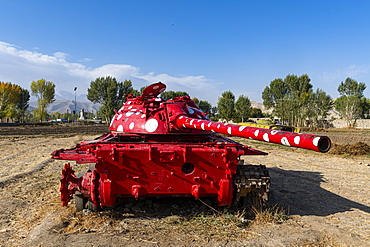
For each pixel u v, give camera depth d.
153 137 6.58
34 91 72.50
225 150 5.15
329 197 7.33
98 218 5.42
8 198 6.80
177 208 6.07
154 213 5.78
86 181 5.34
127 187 5.27
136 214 5.70
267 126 25.89
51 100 74.25
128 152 5.11
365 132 38.78
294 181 9.22
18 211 5.96
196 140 6.70
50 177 9.17
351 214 6.02
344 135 31.42
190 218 5.49
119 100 62.34
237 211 5.67
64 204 5.49
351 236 4.81
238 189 5.31
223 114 61.28
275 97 61.88
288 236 4.73
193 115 6.73
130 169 5.20
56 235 4.63
